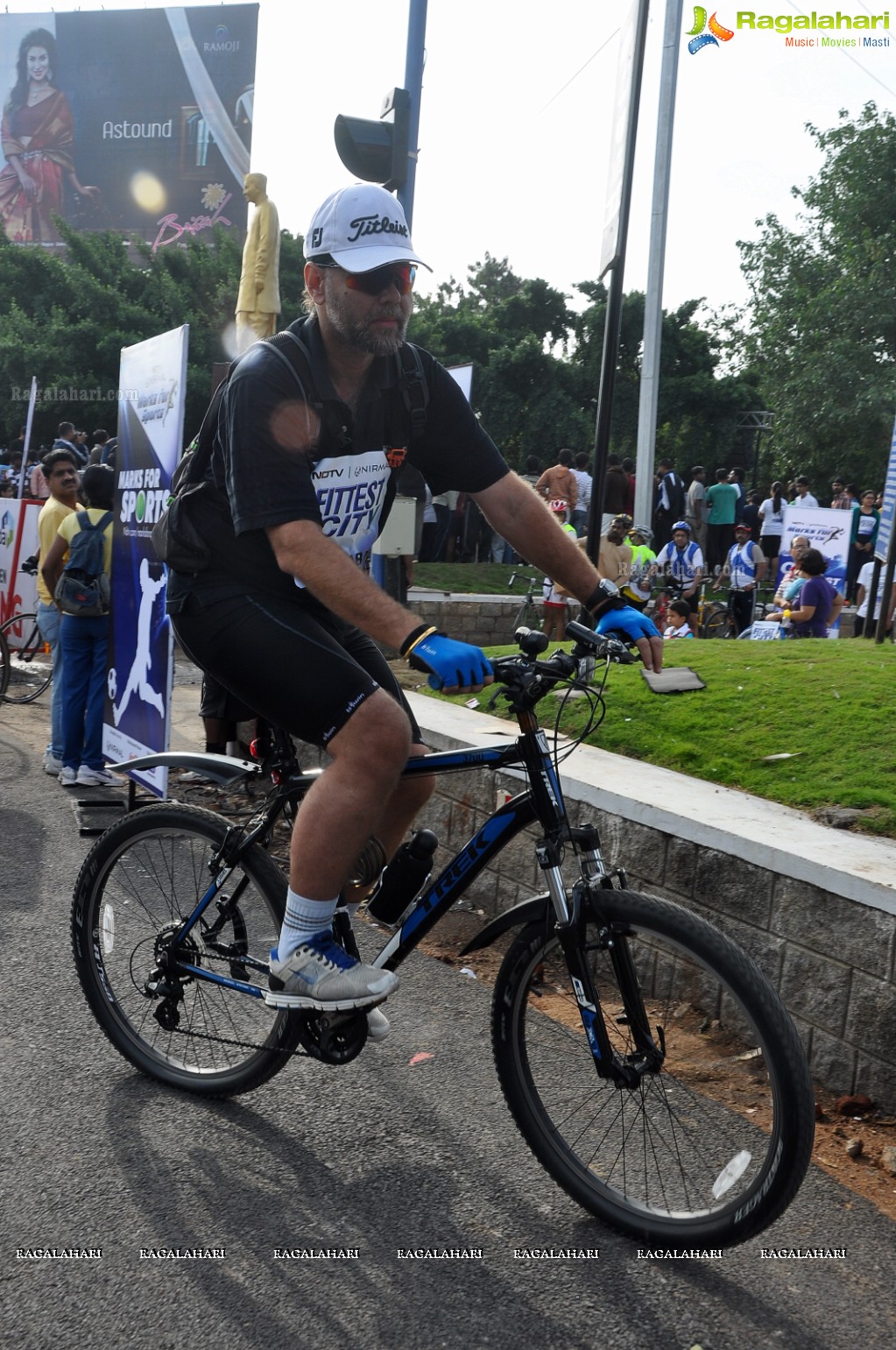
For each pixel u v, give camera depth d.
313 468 2.55
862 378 29.09
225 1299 2.20
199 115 40.91
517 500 2.81
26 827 5.34
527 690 2.44
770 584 17.41
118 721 5.84
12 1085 2.98
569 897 2.49
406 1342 2.10
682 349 34.88
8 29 41.44
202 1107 2.92
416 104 7.27
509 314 35.47
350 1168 2.67
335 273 2.45
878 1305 2.25
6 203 42.06
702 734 4.49
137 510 5.55
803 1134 2.20
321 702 2.45
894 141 29.25
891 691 4.83
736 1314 2.21
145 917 3.08
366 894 2.83
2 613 10.23
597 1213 2.48
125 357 5.76
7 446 28.42
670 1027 2.84
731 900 3.33
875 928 2.92
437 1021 3.47
